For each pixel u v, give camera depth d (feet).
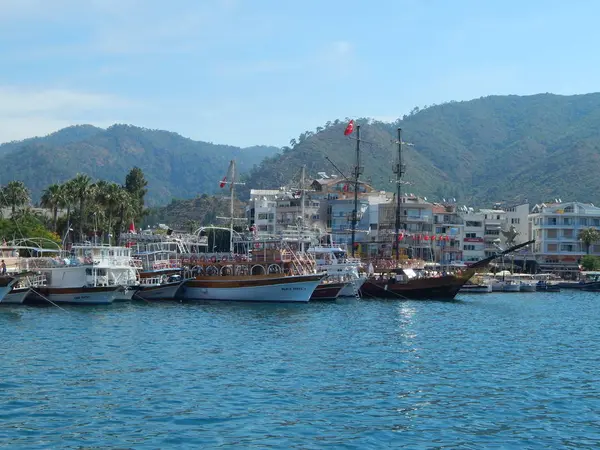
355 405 138.00
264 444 114.32
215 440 115.75
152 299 345.31
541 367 180.24
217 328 240.53
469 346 213.05
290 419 127.85
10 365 168.04
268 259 347.56
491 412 135.03
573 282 603.26
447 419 130.00
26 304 312.50
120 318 264.52
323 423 125.90
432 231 654.53
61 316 266.77
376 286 386.93
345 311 305.94
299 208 649.61
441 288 384.27
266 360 181.06
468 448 114.42
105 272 324.19
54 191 497.87
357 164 477.36
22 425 121.60
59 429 119.85
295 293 339.36
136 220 612.70
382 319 278.67
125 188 652.89
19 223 471.62
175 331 231.30
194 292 350.64
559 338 239.50
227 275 350.64
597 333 256.93
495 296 467.93
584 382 162.30
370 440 117.29
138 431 119.65
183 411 131.23
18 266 335.26
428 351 201.36
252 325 249.96
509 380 162.81
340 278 382.63
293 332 233.76
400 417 130.62
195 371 165.68
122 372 163.22
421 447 114.42
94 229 520.01
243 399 140.46
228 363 176.14
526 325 277.44
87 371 163.43
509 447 115.44
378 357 189.06
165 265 375.86
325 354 191.93
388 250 591.78
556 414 134.62
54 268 321.93
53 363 171.94
